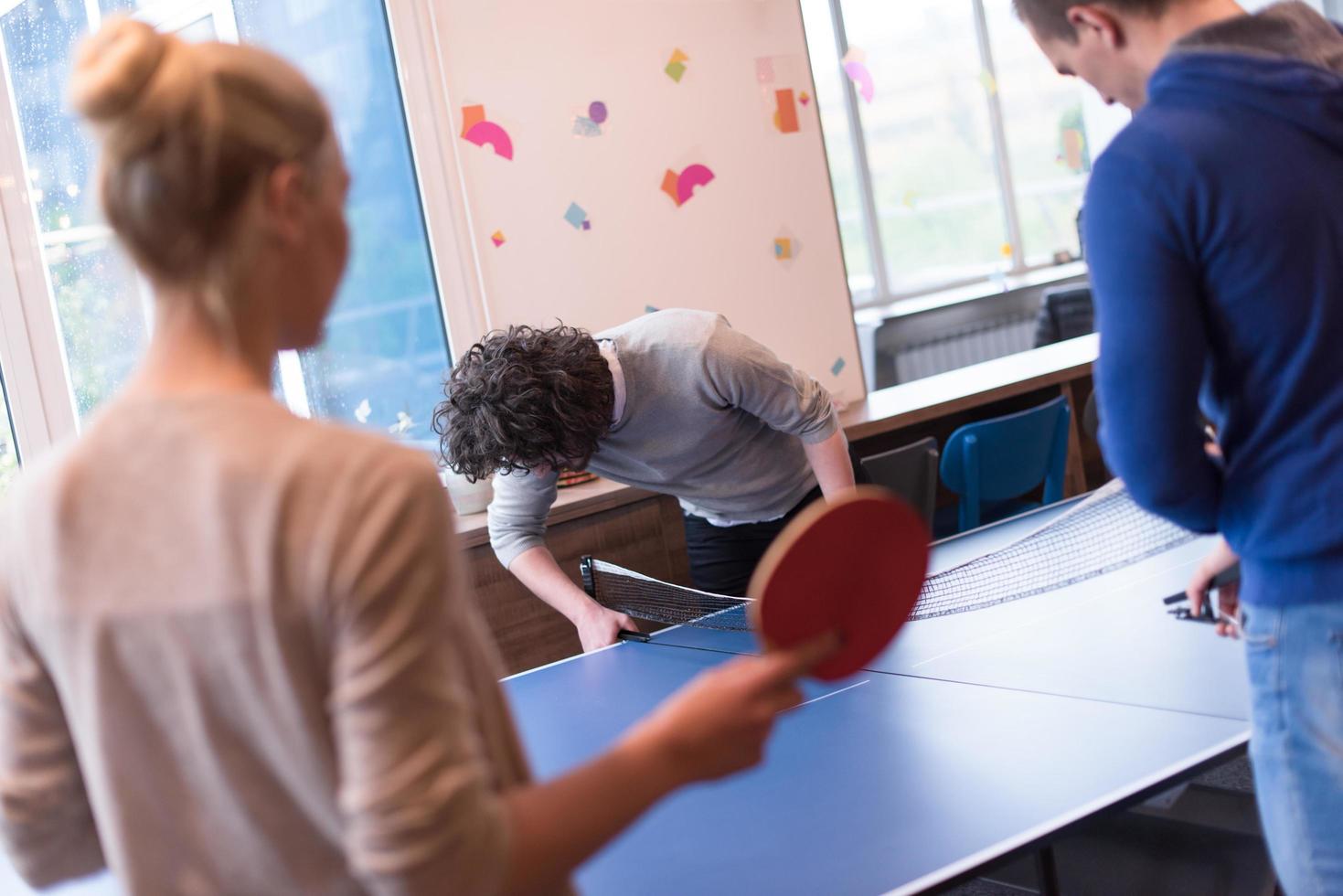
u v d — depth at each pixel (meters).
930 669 1.95
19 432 3.26
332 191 0.82
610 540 3.29
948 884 1.28
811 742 1.73
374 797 0.70
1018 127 7.07
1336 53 1.15
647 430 2.36
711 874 1.40
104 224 0.78
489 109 3.63
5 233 3.21
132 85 0.73
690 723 0.81
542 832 0.77
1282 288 1.08
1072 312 5.73
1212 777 2.72
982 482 3.60
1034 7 1.25
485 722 0.81
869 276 6.56
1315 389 1.09
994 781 1.49
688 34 3.93
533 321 3.73
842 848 1.40
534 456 2.08
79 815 0.89
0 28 3.18
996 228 7.01
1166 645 1.86
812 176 4.20
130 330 3.37
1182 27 1.18
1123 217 1.12
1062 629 2.03
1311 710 1.13
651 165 3.88
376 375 3.63
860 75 4.86
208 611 0.73
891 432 4.15
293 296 0.81
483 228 3.64
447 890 0.71
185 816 0.79
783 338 4.15
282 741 0.74
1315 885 1.17
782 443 2.56
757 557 2.65
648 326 2.35
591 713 2.04
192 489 0.75
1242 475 1.15
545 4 3.69
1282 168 1.08
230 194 0.76
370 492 0.73
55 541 0.79
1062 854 2.06
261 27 3.45
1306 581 1.12
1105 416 1.16
